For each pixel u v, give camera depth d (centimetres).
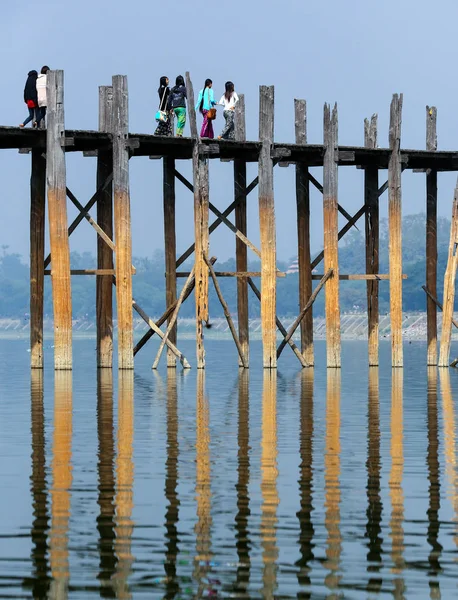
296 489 1753
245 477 1844
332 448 2138
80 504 1642
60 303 3756
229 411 2748
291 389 3384
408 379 3834
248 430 2389
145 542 1459
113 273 3816
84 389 3325
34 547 1438
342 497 1698
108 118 3769
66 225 3684
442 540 1477
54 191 3653
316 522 1558
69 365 3819
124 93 3744
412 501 1677
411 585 1320
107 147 3831
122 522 1551
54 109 3641
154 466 1933
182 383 3588
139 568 1366
